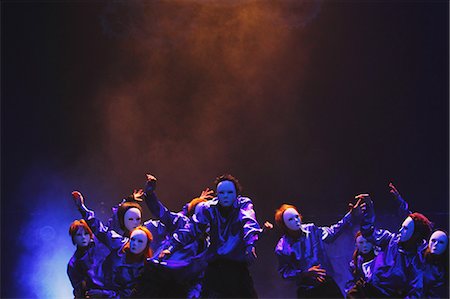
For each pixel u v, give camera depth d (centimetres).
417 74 1370
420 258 595
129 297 597
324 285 582
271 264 991
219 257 582
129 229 649
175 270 598
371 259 645
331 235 623
